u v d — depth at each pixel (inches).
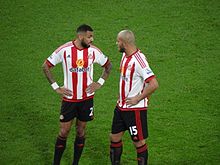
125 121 964.0
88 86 1006.4
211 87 1398.9
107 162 1064.8
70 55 983.0
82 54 986.1
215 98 1339.8
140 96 918.4
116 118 982.4
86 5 1918.1
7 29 1763.0
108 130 1197.7
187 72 1487.5
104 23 1786.4
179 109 1289.4
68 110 1007.6
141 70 921.5
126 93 950.4
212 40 1676.9
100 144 1136.8
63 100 1011.9
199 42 1665.8
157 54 1596.9
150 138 1154.7
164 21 1797.5
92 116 1034.1
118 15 1840.6
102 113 1277.1
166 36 1705.2
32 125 1214.9
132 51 940.0
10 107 1299.2
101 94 1373.0
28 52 1612.9
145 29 1748.3
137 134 957.8
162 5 1905.8
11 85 1417.3
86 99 1011.3
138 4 1916.8
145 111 960.9
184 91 1381.6
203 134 1171.3
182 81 1435.8
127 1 1942.7
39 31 1747.0
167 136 1163.3
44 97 1358.3
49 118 1250.6
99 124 1224.8
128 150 1109.1
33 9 1893.5
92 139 1157.1
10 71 1497.3
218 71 1489.9
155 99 1341.0
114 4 1921.8
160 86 1409.9
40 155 1088.2
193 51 1611.7
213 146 1119.0
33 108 1298.0
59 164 1042.1
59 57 992.9
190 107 1298.0
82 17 1830.7
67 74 995.9
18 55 1595.7
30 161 1062.4
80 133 1034.7
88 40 971.3
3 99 1339.8
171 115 1259.8
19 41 1684.3
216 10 1860.2
